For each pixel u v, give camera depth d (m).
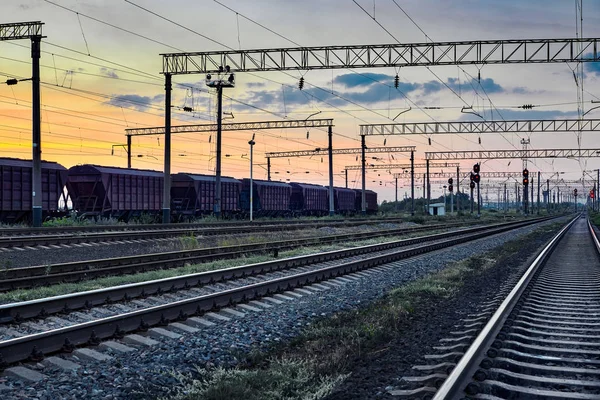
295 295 12.62
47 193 34.03
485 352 6.66
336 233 36.88
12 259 17.67
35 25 29.16
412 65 31.19
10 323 8.93
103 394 6.04
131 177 40.47
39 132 29.39
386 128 58.91
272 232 32.59
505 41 30.33
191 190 47.41
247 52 32.97
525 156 69.56
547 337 8.28
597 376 6.18
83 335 7.74
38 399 5.83
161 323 8.92
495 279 15.59
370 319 9.69
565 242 34.59
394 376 6.30
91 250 20.67
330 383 6.11
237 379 6.38
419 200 150.88
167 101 35.66
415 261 20.86
